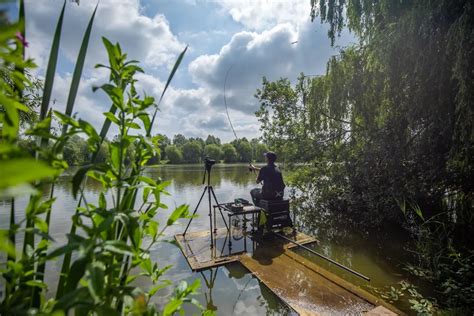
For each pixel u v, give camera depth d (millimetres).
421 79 3846
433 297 2701
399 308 2537
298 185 7789
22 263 549
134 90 757
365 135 5828
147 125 769
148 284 2875
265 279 3041
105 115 707
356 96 5602
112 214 608
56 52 711
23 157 436
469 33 3016
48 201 581
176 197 8945
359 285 3051
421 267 3436
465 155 3463
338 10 5766
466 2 3174
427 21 3590
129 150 799
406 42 3877
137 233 667
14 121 483
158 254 3875
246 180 14555
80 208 683
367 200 5906
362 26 5348
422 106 4020
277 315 2475
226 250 3953
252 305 2650
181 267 3475
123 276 686
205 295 2844
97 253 532
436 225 4305
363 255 4070
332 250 4293
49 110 708
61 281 681
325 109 6922
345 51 6094
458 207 4438
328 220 6285
